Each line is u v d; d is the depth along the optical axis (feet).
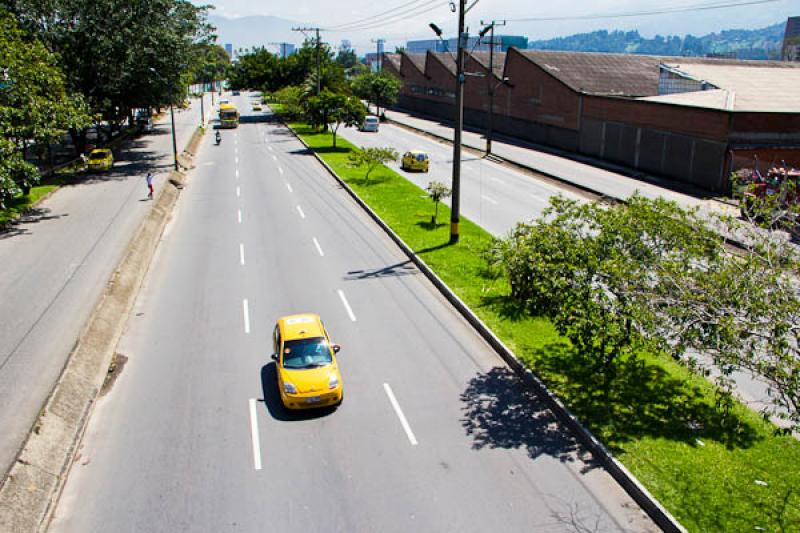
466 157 175.11
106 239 88.48
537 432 44.11
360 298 69.15
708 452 40.34
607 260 44.42
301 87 264.52
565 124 186.29
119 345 57.31
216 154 183.21
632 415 44.83
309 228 98.84
